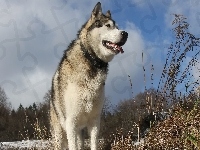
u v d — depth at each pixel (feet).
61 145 8.69
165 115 8.22
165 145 7.11
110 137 10.66
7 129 23.27
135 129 8.98
